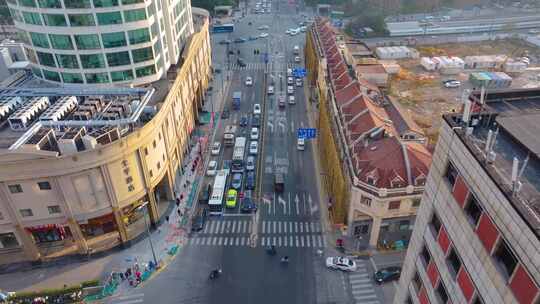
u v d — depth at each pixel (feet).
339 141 211.20
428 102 345.92
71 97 197.36
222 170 236.63
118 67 216.54
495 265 60.95
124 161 173.78
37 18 200.13
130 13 205.77
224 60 435.12
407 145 180.55
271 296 163.73
